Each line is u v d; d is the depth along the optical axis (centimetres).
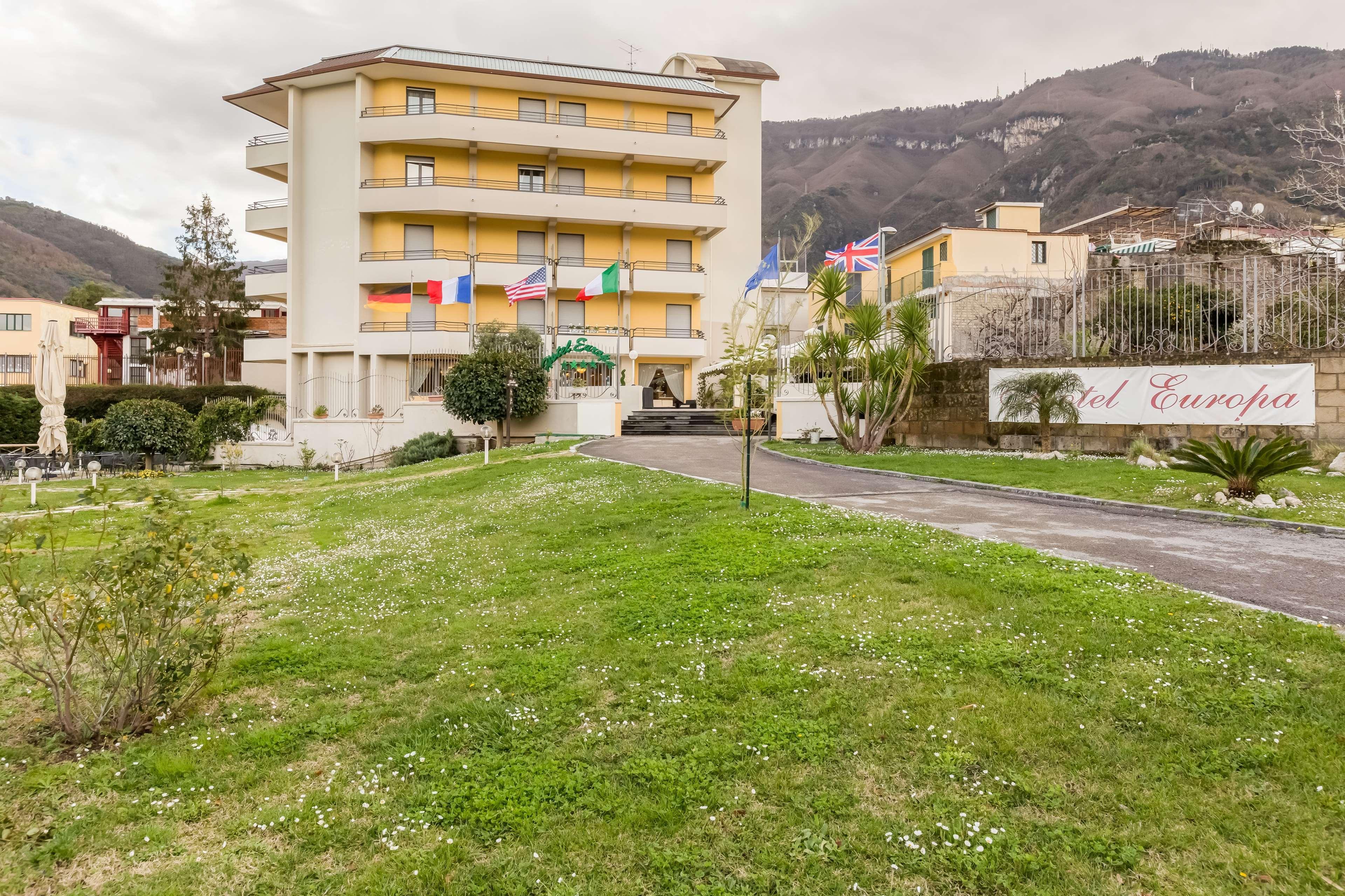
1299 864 322
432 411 3108
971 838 352
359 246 3597
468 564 945
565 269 3753
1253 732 419
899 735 440
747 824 371
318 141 3719
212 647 537
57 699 471
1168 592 648
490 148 3753
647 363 4022
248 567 549
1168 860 333
